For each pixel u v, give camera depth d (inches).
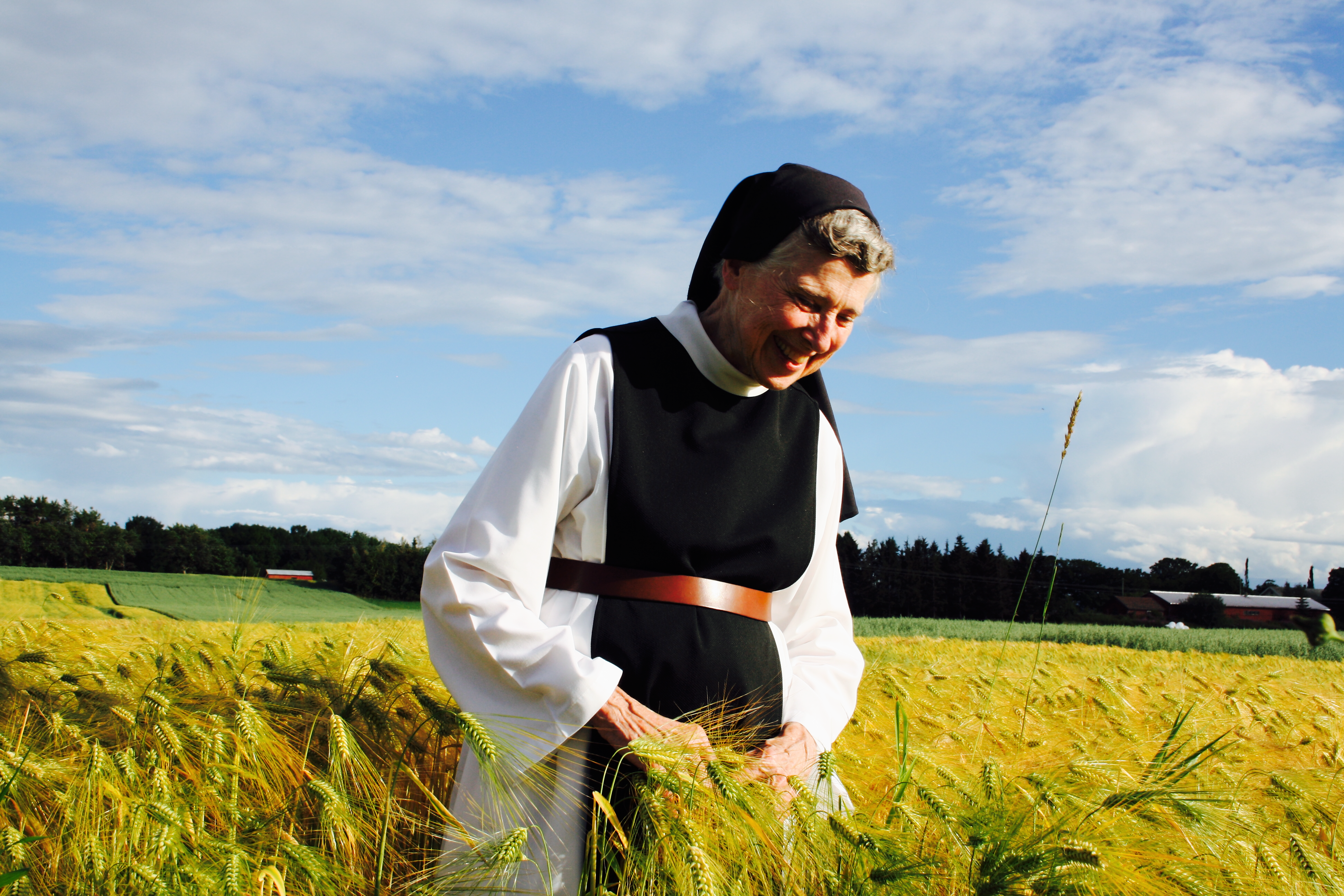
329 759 88.9
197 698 113.6
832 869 68.7
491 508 73.0
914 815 78.9
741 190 82.4
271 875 65.7
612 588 74.5
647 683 71.6
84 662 138.9
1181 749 106.9
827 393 92.2
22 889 70.8
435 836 73.9
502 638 68.2
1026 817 76.8
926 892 70.0
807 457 84.5
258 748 92.6
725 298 79.8
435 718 88.5
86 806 79.8
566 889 67.1
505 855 60.6
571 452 73.5
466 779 74.7
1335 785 127.0
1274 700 249.9
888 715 148.3
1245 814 105.1
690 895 60.7
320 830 79.6
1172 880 79.3
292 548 3154.5
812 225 70.3
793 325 71.8
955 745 134.2
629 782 69.4
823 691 83.4
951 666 319.0
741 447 78.7
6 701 110.7
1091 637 1326.3
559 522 77.0
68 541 3016.7
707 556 75.9
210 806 84.7
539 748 66.5
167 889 67.5
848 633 91.6
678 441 76.6
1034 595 2844.5
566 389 74.5
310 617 1158.3
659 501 74.4
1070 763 97.3
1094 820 81.9
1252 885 84.8
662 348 78.9
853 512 98.7
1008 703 190.2
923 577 3678.6
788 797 69.4
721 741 71.6
